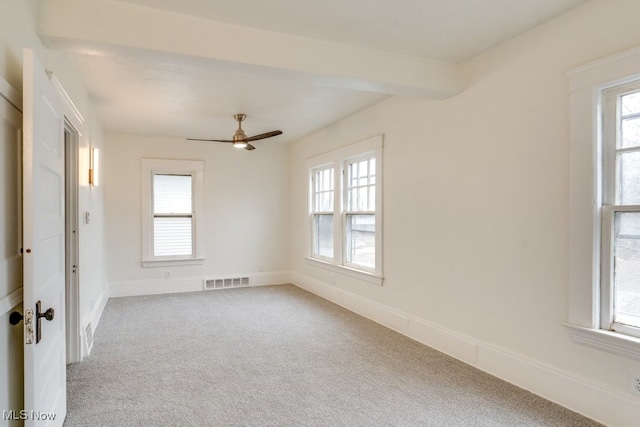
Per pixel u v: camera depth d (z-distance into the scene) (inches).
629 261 86.0
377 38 108.0
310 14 95.0
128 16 89.5
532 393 103.2
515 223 108.5
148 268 236.5
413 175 148.9
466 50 116.4
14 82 68.0
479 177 120.0
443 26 101.6
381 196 167.0
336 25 100.5
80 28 85.9
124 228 231.1
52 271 76.2
